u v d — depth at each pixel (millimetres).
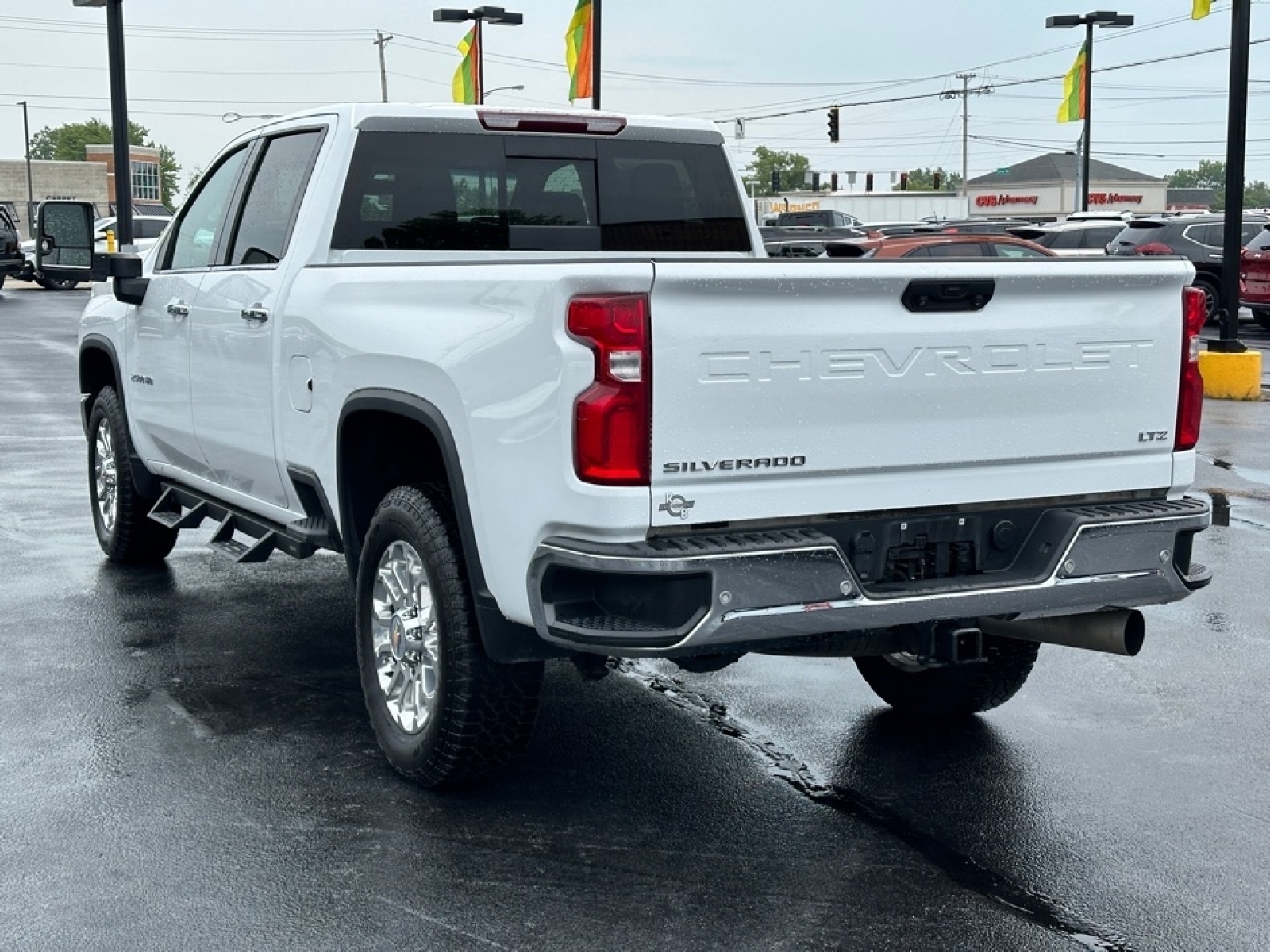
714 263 3967
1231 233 17000
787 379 4109
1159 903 4102
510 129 5926
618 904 4055
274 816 4676
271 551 6070
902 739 5504
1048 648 6828
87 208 7082
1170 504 4750
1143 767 5207
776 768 5168
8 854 4379
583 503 3994
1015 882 4227
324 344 5227
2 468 11555
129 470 7793
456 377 4434
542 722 5664
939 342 4324
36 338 24781
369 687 5125
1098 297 4598
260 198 6191
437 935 3863
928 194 80000
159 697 5895
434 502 4754
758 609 3986
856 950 3787
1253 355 16922
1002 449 4473
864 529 4305
